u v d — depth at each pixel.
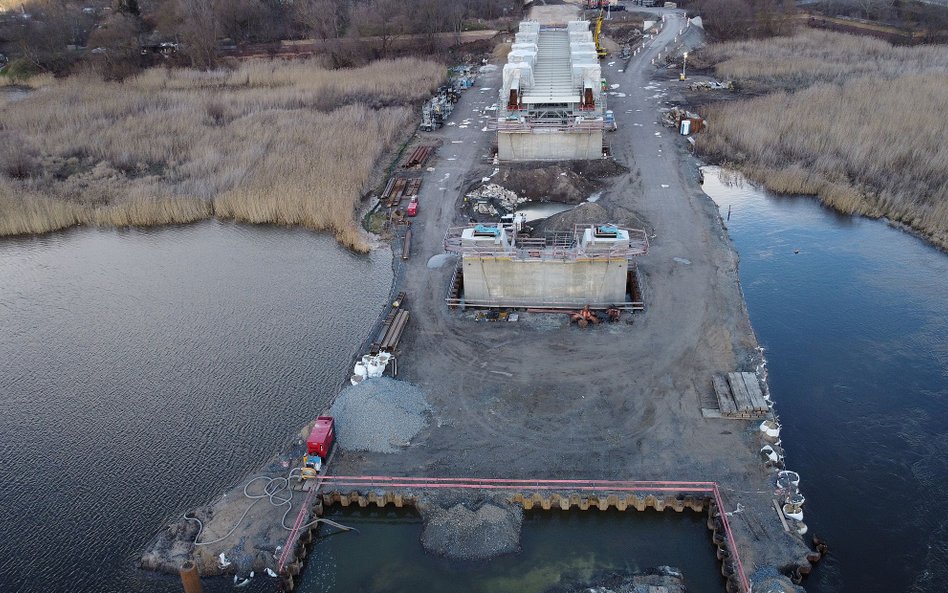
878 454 28.52
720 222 46.44
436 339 35.28
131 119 69.50
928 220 46.06
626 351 33.66
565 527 25.70
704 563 24.20
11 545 26.06
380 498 26.25
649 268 40.72
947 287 39.88
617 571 23.84
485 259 36.44
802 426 30.08
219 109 72.12
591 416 29.66
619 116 67.44
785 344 35.38
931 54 82.94
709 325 35.41
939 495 26.58
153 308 41.06
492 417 29.88
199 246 48.50
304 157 58.53
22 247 49.69
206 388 33.88
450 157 59.22
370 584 23.75
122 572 24.67
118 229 51.94
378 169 57.31
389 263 44.00
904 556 24.28
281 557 24.08
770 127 60.81
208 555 24.44
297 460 28.34
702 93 73.88
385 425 28.94
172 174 57.84
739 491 25.86
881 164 52.91
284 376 34.47
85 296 42.78
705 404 30.11
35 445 30.83
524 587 23.31
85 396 33.72
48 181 57.12
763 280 41.28
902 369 33.34
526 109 56.25
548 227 44.00
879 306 38.38
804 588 23.06
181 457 29.80
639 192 50.75
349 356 35.72
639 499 25.64
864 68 78.25
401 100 74.56
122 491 28.23
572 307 37.12
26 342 38.19
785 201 51.47
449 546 24.61
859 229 47.03
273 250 47.19
